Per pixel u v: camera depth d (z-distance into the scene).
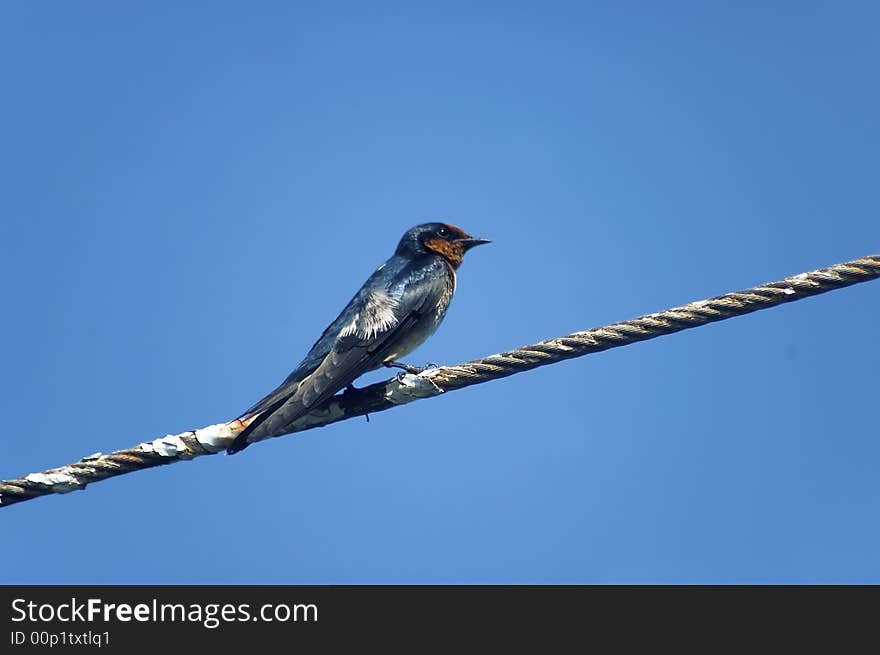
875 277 9.34
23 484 10.13
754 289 9.62
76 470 10.21
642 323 9.89
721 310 9.66
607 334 9.98
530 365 10.39
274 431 10.87
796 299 9.52
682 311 9.77
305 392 11.45
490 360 10.57
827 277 9.41
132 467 10.27
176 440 10.39
